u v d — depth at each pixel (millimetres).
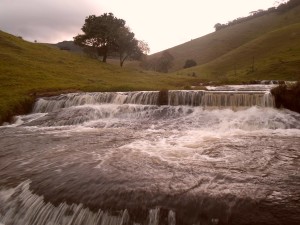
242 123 18375
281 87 21141
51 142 15695
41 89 32719
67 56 67062
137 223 7773
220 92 22531
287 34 103250
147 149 13250
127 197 8430
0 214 9430
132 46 77062
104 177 9805
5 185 10250
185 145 13805
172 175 9766
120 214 7984
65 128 20156
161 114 22484
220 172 9875
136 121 21250
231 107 21625
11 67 43656
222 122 18984
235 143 13828
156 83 47250
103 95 27047
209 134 16312
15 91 31703
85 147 14148
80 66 58000
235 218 7215
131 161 11453
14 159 12844
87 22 80375
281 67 67188
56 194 9109
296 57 73000
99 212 8180
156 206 7934
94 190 8992
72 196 8891
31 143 15703
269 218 7078
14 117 25234
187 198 8102
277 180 9047
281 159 11102
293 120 18406
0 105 26188
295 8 149250
